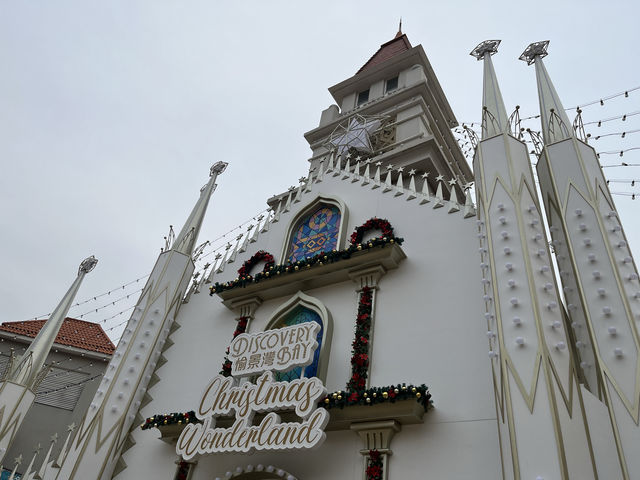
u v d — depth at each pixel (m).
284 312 14.62
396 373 11.41
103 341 25.47
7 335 22.91
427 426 10.29
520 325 8.82
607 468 8.28
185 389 14.95
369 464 10.20
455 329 11.41
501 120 12.31
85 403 22.25
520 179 10.86
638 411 7.92
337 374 12.29
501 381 8.62
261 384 11.96
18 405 15.04
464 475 9.34
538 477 7.24
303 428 10.54
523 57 14.37
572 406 7.94
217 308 16.75
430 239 13.53
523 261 9.52
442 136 24.86
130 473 13.84
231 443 11.33
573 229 10.28
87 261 18.36
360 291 13.35
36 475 14.70
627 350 8.50
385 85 28.25
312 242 16.33
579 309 9.74
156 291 17.14
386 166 21.41
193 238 18.94
